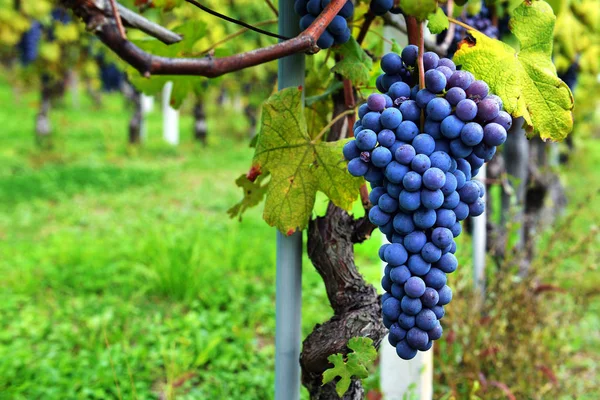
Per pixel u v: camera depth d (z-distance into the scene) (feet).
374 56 6.88
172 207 31.09
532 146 14.99
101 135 57.57
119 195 34.04
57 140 48.19
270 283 19.99
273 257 21.84
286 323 5.66
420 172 3.89
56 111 67.87
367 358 4.91
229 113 75.77
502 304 11.22
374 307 5.60
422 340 4.13
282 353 5.70
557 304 14.29
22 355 13.44
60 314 16.30
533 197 15.26
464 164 4.24
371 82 7.89
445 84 3.99
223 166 46.21
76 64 44.14
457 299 11.23
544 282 13.28
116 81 47.19
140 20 5.36
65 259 21.12
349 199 5.16
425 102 4.01
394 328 4.24
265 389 12.70
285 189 5.24
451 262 4.15
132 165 44.32
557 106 4.51
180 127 72.02
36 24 35.50
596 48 12.59
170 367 12.42
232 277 19.54
